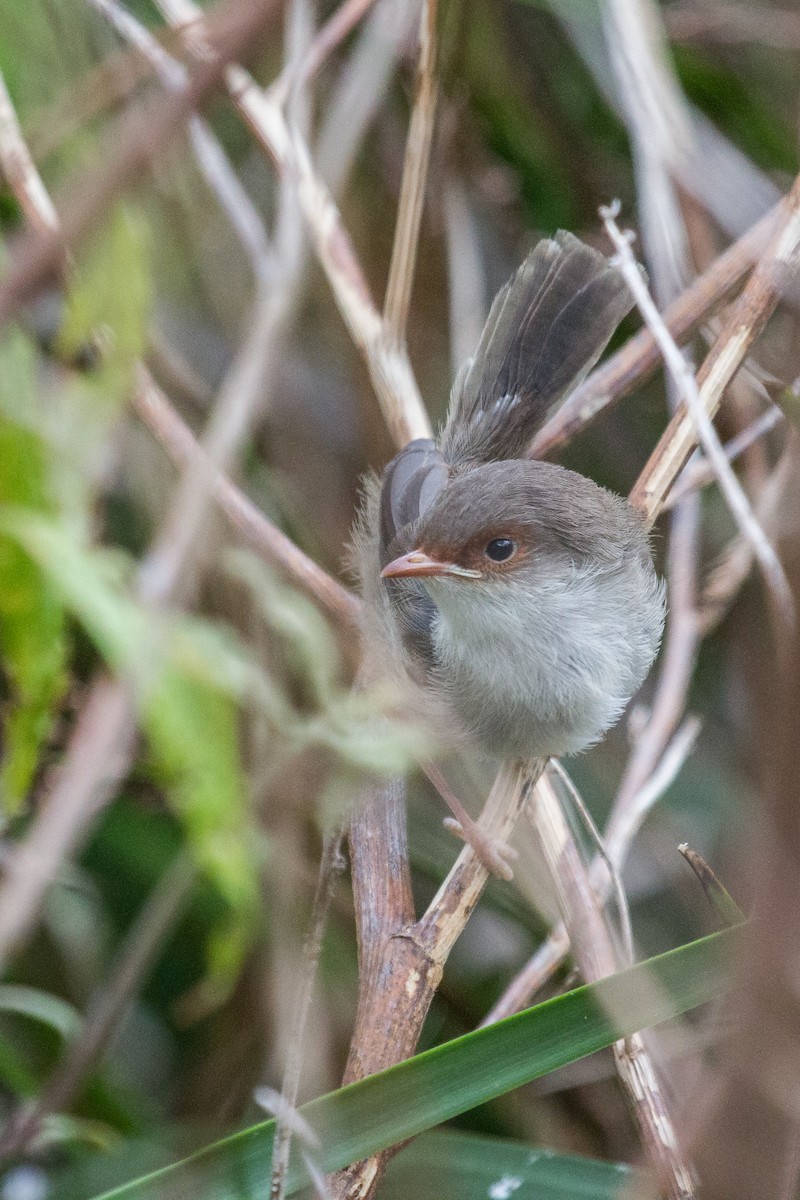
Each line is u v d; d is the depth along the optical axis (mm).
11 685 4035
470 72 10055
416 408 8805
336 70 8547
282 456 8781
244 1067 8219
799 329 6426
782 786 3686
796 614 3861
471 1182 6785
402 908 6758
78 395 3760
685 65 10414
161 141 3498
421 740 4898
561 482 8195
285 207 4531
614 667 7965
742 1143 4230
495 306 9086
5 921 3201
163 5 7047
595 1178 6723
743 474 9805
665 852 9633
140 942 6527
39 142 5121
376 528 8789
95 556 3748
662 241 8547
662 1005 5219
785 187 10242
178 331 8312
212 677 3672
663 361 8773
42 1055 8617
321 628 4973
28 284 3346
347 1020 8086
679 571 9188
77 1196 7391
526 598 7754
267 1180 5434
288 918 5535
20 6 5156
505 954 9484
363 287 8906
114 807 8008
